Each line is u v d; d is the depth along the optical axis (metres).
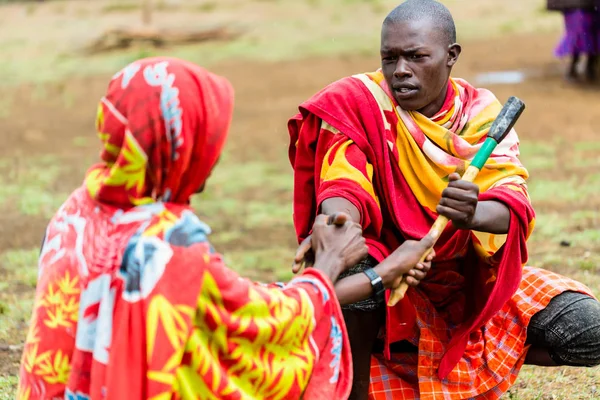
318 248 4.66
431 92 5.25
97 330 3.83
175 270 3.79
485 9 32.94
